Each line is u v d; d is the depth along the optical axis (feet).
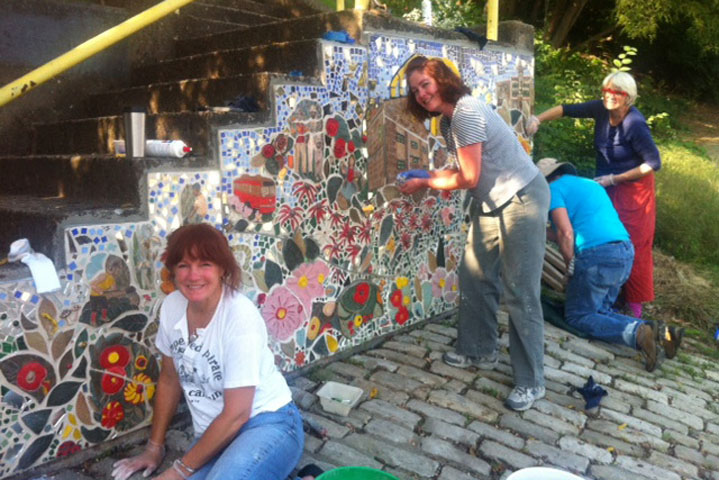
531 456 9.89
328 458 9.39
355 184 12.61
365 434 10.15
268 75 10.77
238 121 10.33
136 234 9.24
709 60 53.78
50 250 8.71
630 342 13.55
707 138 44.04
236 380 7.45
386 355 13.15
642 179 15.67
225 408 7.52
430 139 14.40
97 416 9.16
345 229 12.55
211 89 12.19
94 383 9.06
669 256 21.06
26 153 14.62
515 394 11.35
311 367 12.24
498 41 15.60
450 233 15.35
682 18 50.29
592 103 16.57
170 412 8.90
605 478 9.46
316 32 13.42
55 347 8.58
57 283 8.38
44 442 8.66
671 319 16.93
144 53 16.62
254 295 10.96
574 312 14.65
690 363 14.34
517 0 50.78
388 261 13.71
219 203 10.19
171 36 17.17
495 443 10.14
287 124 11.08
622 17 43.60
